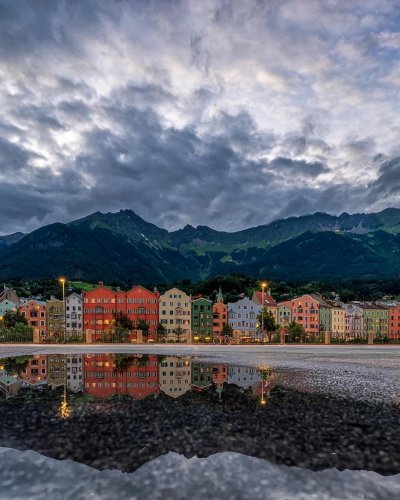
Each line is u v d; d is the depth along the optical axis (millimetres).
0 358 38594
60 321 141000
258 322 130375
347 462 11242
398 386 23047
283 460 11352
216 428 14312
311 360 37219
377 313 176125
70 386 23000
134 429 14148
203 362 35312
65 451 11891
